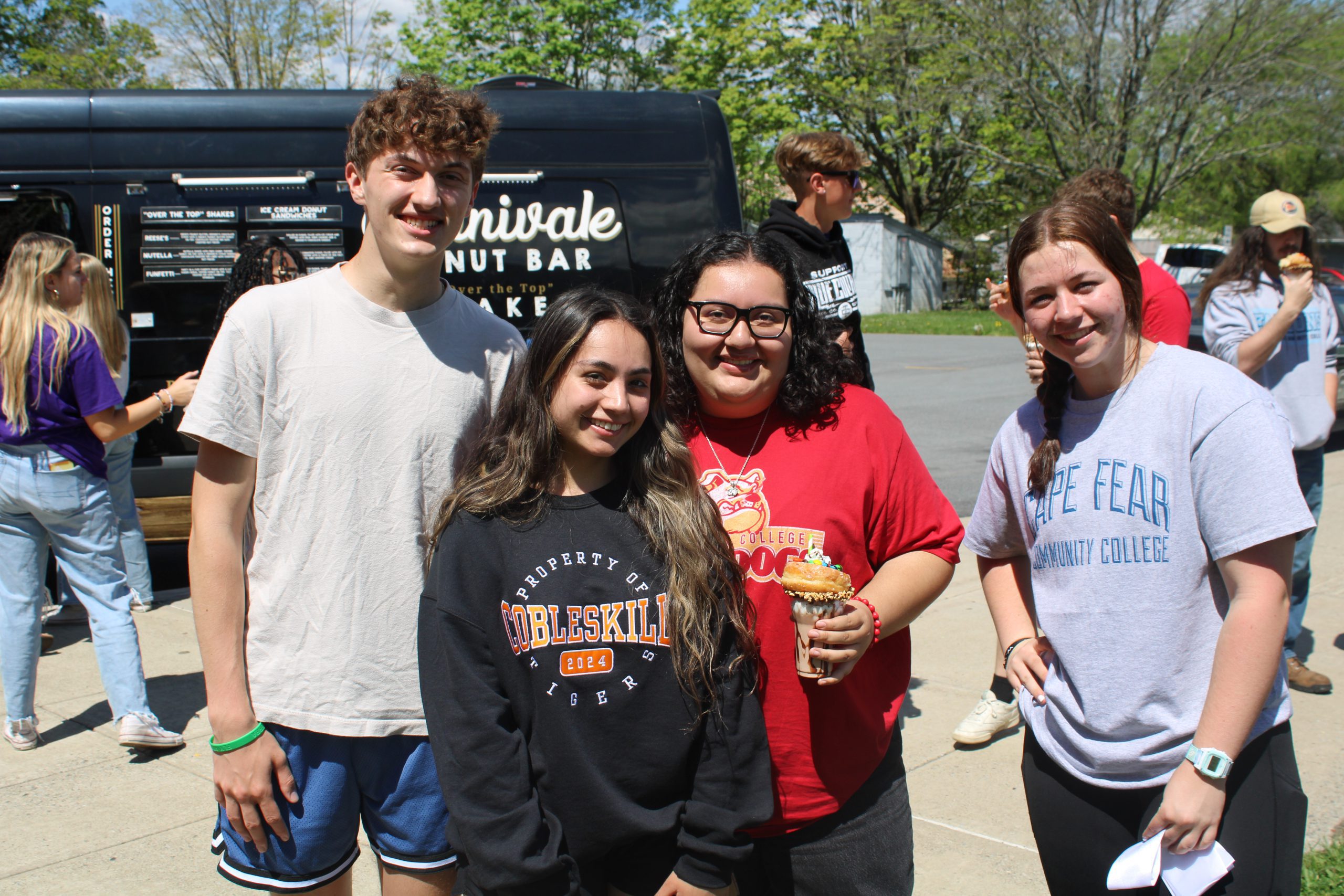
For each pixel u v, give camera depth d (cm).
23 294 371
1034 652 220
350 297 210
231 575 206
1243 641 179
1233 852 186
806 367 215
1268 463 180
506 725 192
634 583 193
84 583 390
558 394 195
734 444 220
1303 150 2894
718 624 194
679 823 196
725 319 208
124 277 557
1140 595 193
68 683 470
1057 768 212
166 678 471
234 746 204
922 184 3591
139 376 560
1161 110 2694
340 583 208
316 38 2608
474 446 216
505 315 569
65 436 378
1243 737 179
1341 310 937
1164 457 192
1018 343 2294
